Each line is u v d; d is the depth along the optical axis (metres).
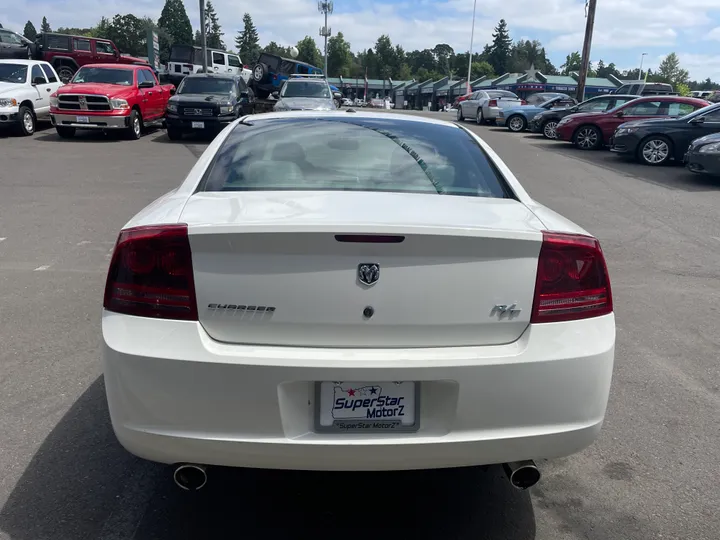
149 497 2.87
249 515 2.78
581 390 2.38
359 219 2.38
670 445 3.40
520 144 19.41
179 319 2.28
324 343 2.28
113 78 17.58
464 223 2.40
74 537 2.60
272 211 2.49
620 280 6.36
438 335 2.31
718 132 13.78
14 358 4.20
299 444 2.26
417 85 105.12
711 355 4.59
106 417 3.51
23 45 24.27
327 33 59.19
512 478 2.47
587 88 71.12
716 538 2.70
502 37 135.38
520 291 2.34
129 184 10.72
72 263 6.35
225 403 2.24
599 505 2.91
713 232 8.45
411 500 2.92
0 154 13.54
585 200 10.48
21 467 3.04
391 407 2.30
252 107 20.02
